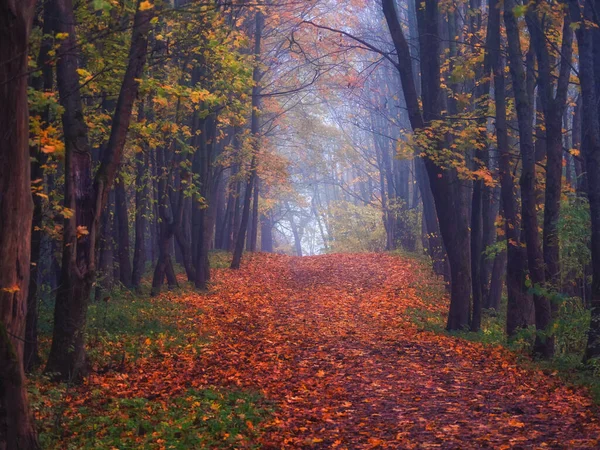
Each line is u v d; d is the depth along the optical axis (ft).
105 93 46.96
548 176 47.14
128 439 25.31
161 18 44.62
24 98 21.09
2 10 20.02
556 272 48.26
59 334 36.40
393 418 29.01
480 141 59.21
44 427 27.04
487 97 58.59
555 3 47.34
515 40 47.24
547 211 47.29
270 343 50.47
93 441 25.17
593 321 40.70
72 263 36.17
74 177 35.65
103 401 32.12
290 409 30.91
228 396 32.65
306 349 48.62
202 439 25.09
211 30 41.88
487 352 48.16
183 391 34.32
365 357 45.14
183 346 47.21
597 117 40.65
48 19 36.06
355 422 28.58
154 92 39.78
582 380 36.91
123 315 54.34
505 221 53.62
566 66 46.29
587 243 52.80
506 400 32.30
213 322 59.31
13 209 21.17
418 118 60.13
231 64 40.52
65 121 35.40
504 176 52.24
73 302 36.37
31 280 38.88
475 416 28.99
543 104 47.16
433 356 45.78
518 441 24.17
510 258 52.70
